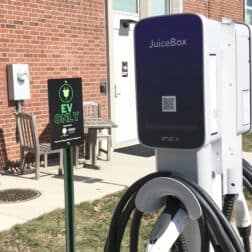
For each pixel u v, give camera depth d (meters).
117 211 2.83
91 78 9.21
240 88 2.98
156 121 2.67
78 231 5.02
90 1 9.10
